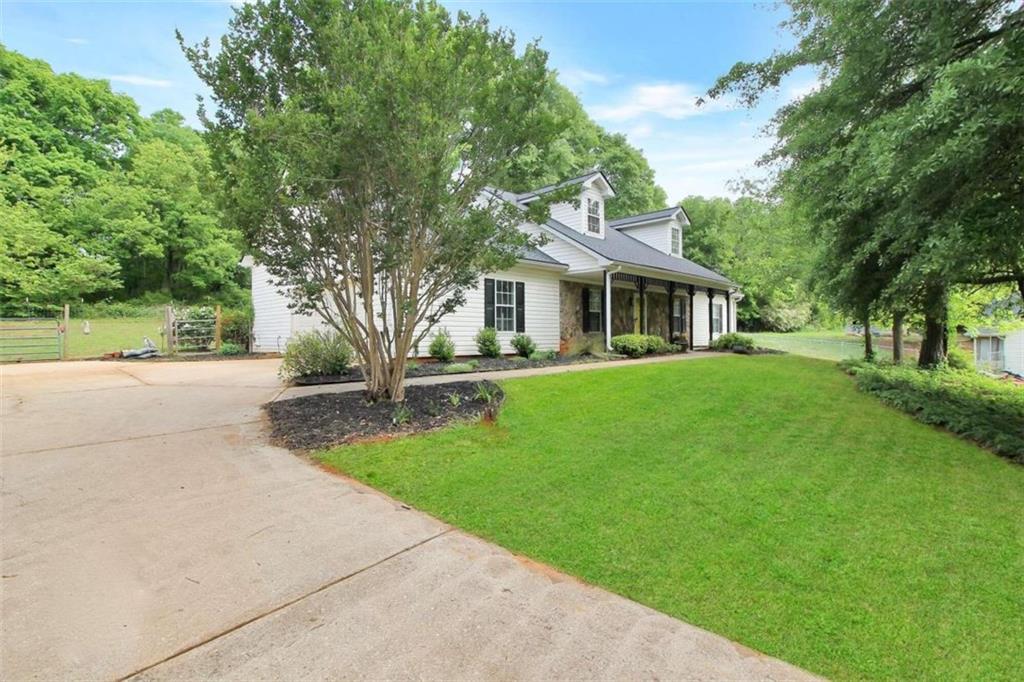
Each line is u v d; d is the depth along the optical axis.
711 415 5.96
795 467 4.36
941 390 7.55
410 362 10.45
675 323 20.53
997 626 2.31
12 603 2.20
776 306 31.75
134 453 4.35
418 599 2.36
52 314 19.58
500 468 4.20
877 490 3.91
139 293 25.42
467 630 2.13
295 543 2.86
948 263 5.02
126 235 22.41
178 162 24.14
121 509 3.24
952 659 2.09
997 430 5.31
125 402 6.38
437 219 5.39
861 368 9.70
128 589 2.34
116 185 23.11
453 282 6.21
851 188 6.38
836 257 8.67
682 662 1.99
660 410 6.12
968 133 4.28
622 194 29.23
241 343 15.66
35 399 6.49
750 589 2.57
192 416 5.69
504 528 3.18
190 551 2.72
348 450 4.55
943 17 5.59
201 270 25.83
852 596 2.53
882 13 5.93
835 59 7.07
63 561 2.58
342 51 4.77
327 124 4.84
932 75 5.77
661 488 3.84
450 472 4.11
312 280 5.93
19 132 21.91
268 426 5.30
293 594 2.35
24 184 20.47
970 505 3.66
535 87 5.52
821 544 3.04
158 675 1.79
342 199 5.47
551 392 6.93
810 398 7.12
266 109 4.75
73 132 24.94
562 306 15.00
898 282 5.88
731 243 30.52
